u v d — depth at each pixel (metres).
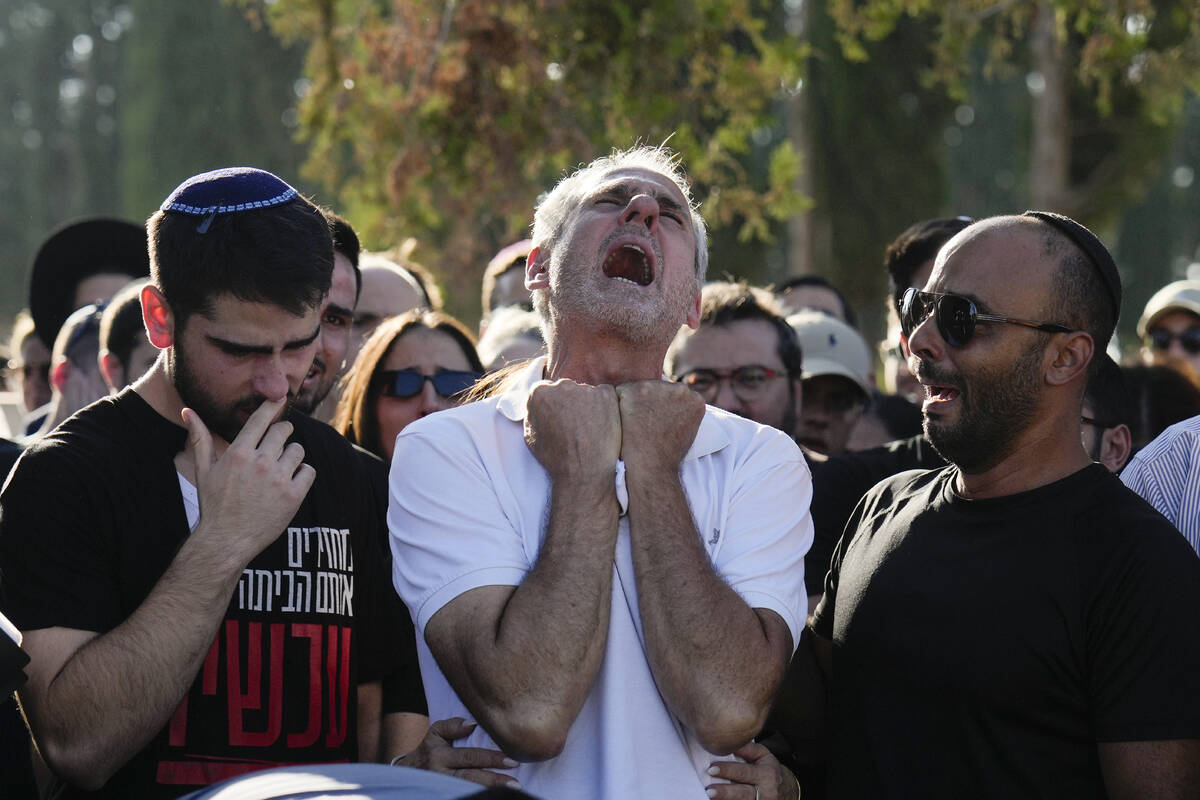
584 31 6.70
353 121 7.12
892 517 2.70
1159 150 15.51
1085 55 7.67
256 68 26.80
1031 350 2.47
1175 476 2.96
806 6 17.34
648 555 2.36
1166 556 2.31
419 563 2.47
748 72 6.80
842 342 4.93
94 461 2.51
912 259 4.23
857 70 17.77
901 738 2.47
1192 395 4.39
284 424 2.57
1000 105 36.09
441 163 6.99
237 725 2.51
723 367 4.05
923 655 2.45
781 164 6.85
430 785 1.71
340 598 2.68
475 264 8.32
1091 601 2.35
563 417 2.42
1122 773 2.28
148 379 2.64
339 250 3.82
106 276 5.04
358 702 2.85
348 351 4.47
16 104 40.66
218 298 2.46
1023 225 2.55
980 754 2.38
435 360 3.91
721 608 2.33
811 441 4.89
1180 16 7.27
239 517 2.46
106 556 2.49
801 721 2.84
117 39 38.44
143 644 2.34
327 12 7.07
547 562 2.32
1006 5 8.18
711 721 2.27
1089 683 2.35
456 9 6.77
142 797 2.45
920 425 4.72
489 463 2.51
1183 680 2.25
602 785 2.32
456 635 2.34
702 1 6.69
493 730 2.26
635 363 2.62
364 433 3.95
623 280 2.58
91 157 37.25
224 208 2.50
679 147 6.77
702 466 2.57
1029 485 2.51
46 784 2.81
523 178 7.02
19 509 2.46
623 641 2.38
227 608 2.51
